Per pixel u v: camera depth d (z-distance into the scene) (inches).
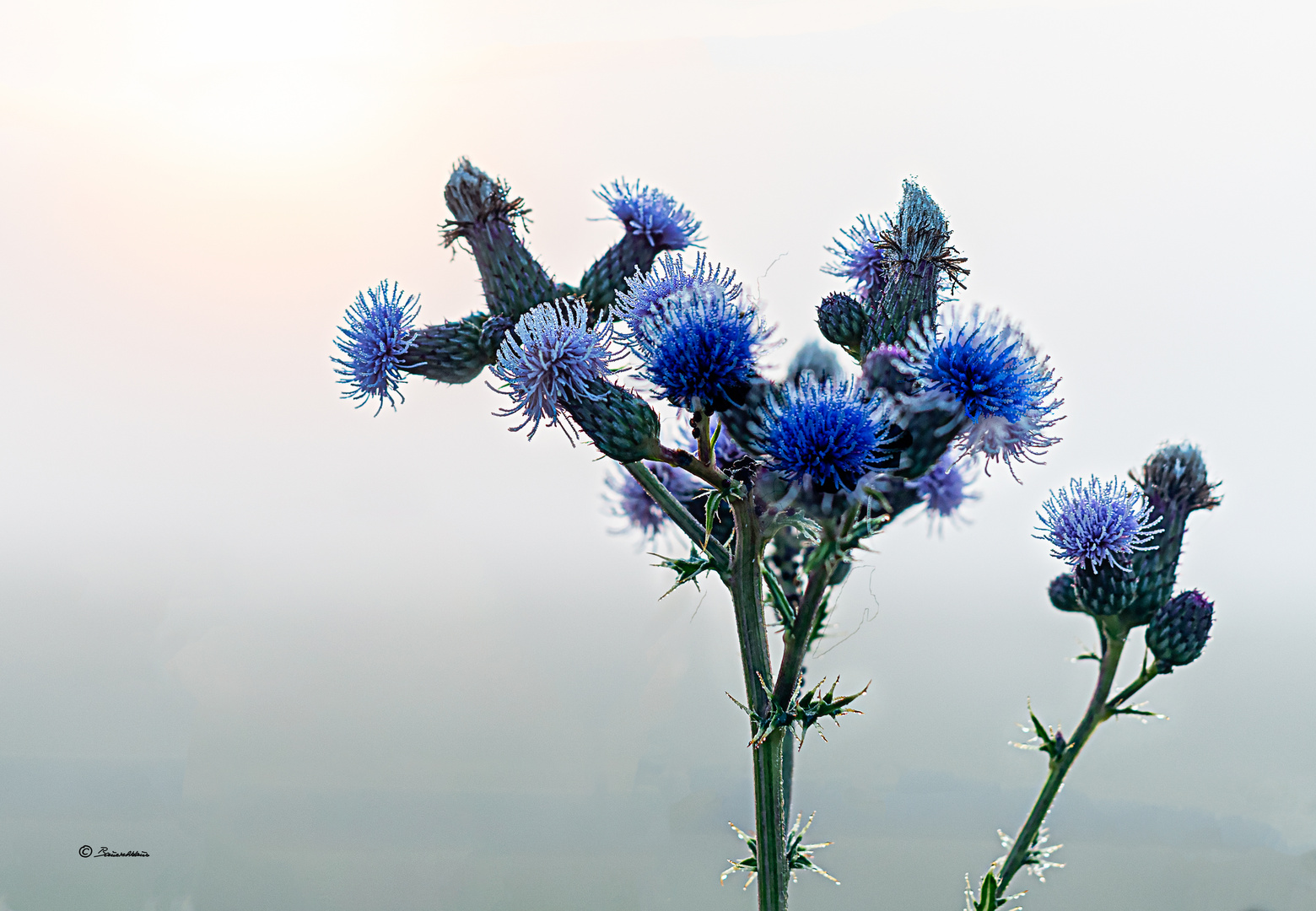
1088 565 15.1
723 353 13.6
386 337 14.6
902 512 14.1
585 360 13.8
